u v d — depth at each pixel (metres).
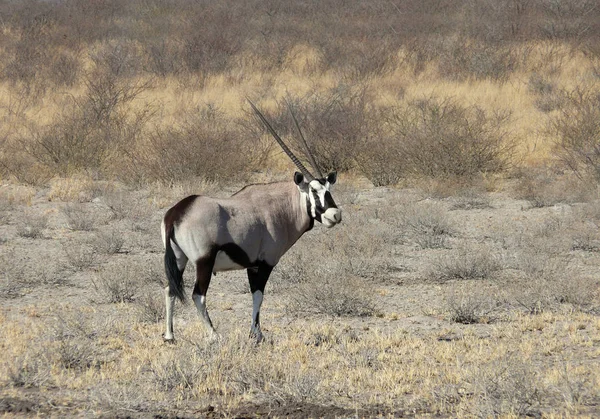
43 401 24.09
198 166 67.56
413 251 47.38
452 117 74.50
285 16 169.62
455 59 117.75
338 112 76.38
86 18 164.00
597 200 55.91
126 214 56.44
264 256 29.67
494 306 36.03
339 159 72.88
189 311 35.44
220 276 42.12
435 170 68.19
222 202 29.17
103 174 71.69
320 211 29.48
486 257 42.31
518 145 77.19
